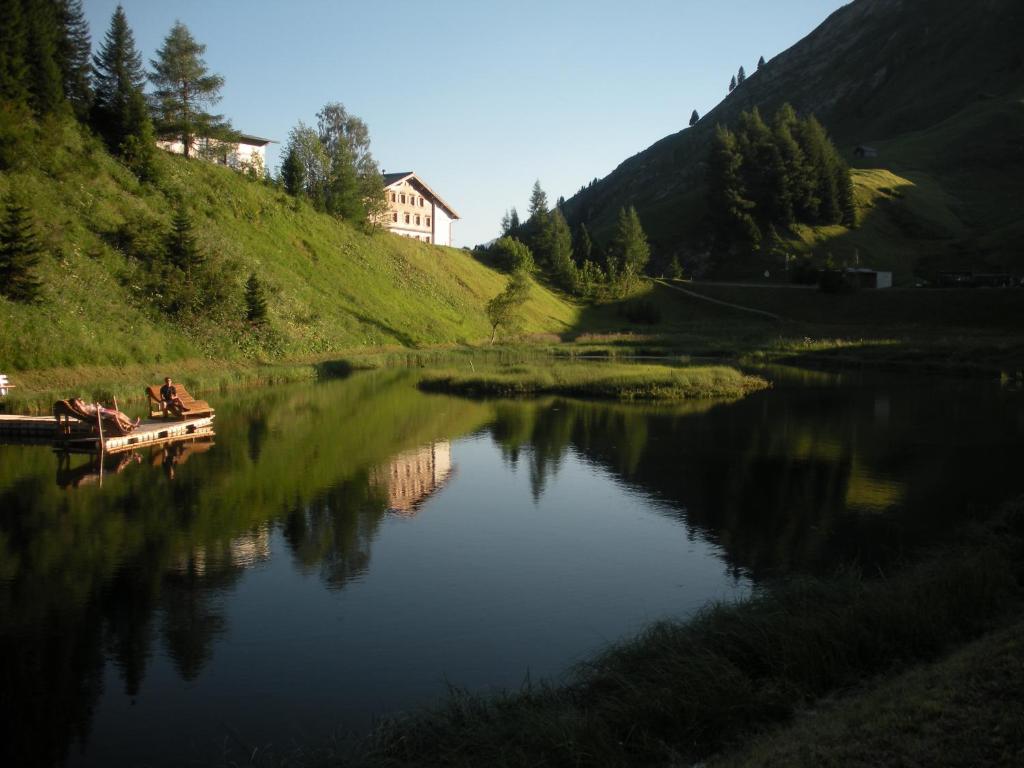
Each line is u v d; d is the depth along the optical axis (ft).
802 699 23.41
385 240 251.39
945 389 129.29
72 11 176.04
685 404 109.91
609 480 62.75
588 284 335.88
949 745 17.37
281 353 151.12
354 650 31.53
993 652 22.56
